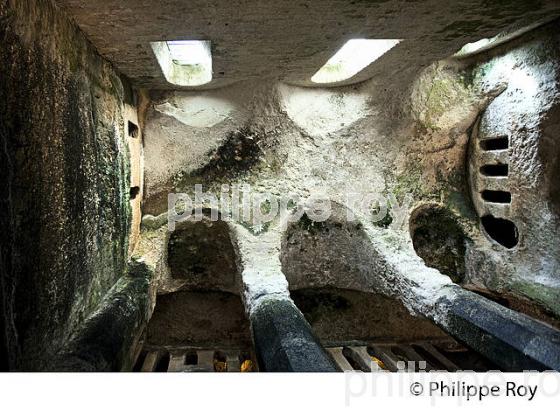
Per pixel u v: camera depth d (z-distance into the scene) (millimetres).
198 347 4895
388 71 3986
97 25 2521
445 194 4801
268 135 4512
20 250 1814
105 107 3061
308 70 3654
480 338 2891
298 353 2203
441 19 2697
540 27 3674
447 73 4355
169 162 4438
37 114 1966
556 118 3711
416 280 3742
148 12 2389
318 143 4578
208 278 4984
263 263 3965
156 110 4242
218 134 4438
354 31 2795
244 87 4148
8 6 1698
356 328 5602
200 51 3771
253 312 3059
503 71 4090
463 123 4516
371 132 4562
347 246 4863
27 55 1873
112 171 3191
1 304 1661
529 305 4250
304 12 2479
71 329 2367
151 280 3600
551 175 3893
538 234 4086
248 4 2346
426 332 5602
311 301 5602
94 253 2789
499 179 4371
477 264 4719
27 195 1870
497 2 2541
